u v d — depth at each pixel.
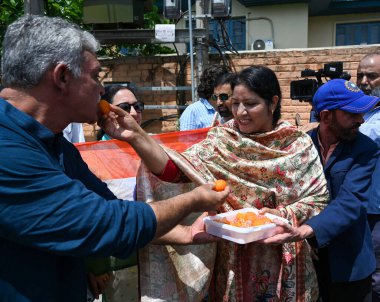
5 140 1.13
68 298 1.31
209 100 4.00
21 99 1.22
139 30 5.13
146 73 5.68
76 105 1.26
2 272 1.18
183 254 1.76
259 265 1.84
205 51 5.12
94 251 1.16
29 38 1.18
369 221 2.57
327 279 2.05
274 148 1.84
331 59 5.29
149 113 5.76
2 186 1.10
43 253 1.22
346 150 1.96
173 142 2.63
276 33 9.12
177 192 1.74
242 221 1.62
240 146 1.79
